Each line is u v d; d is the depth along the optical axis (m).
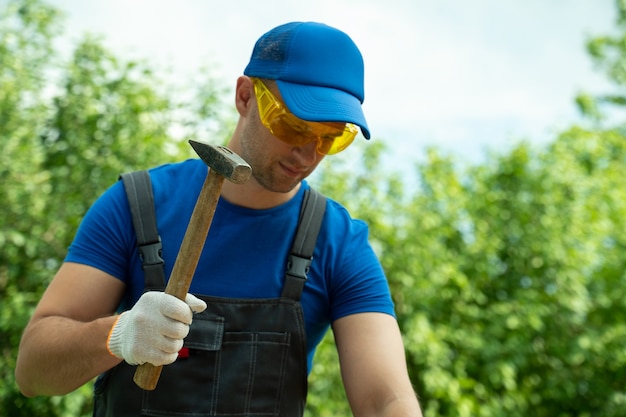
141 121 7.03
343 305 2.49
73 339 2.14
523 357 7.63
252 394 2.38
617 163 10.48
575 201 8.38
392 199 7.58
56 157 7.21
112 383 2.40
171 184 2.51
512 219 8.28
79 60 7.22
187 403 2.35
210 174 2.00
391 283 7.42
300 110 2.22
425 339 7.13
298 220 2.52
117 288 2.42
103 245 2.40
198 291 2.41
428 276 7.45
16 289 6.82
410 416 2.24
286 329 2.42
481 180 8.42
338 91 2.29
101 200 2.47
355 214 7.24
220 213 2.47
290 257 2.46
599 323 8.53
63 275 2.38
